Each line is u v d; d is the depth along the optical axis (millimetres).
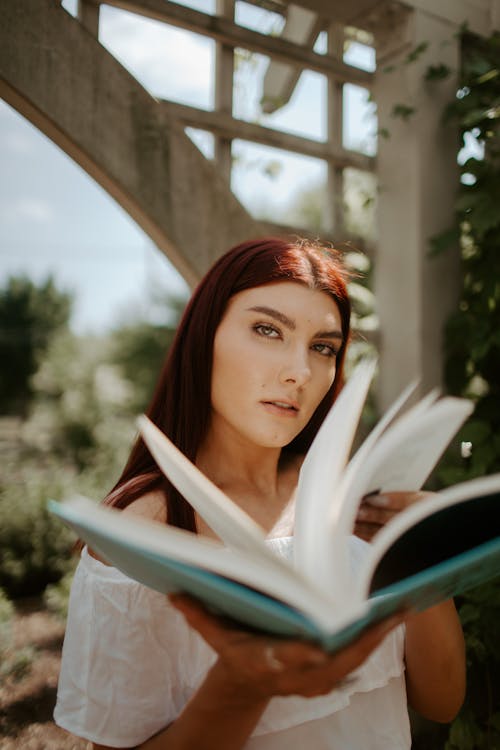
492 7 2301
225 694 608
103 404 10586
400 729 880
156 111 1898
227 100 2234
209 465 946
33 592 3904
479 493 530
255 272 863
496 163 2076
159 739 698
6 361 14141
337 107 2451
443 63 2186
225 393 865
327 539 540
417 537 676
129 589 768
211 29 2117
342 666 503
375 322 2281
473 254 2170
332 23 2502
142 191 1877
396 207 2225
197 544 482
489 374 2100
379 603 493
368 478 584
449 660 901
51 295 16266
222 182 2020
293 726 800
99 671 758
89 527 486
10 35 1655
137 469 962
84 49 1768
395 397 2207
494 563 632
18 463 8367
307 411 866
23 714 2408
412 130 2154
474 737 1638
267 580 450
